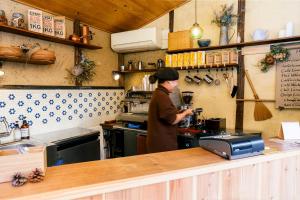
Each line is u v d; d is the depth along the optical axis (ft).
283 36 10.17
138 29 14.28
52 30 11.16
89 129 12.62
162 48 14.43
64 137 10.50
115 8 12.75
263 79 11.12
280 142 6.68
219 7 12.42
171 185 4.24
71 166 4.50
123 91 16.06
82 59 13.48
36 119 11.04
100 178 3.88
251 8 11.45
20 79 10.79
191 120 12.10
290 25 9.94
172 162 4.78
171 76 8.31
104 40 15.08
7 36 10.21
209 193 4.68
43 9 11.48
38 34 10.53
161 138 8.37
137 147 12.37
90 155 11.51
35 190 3.41
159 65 13.89
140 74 15.76
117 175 4.02
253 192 5.28
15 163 3.74
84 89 13.41
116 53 16.01
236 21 11.89
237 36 11.74
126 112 15.29
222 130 11.21
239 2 11.73
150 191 4.06
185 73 13.66
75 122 12.94
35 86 10.98
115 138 13.89
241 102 11.73
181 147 10.77
